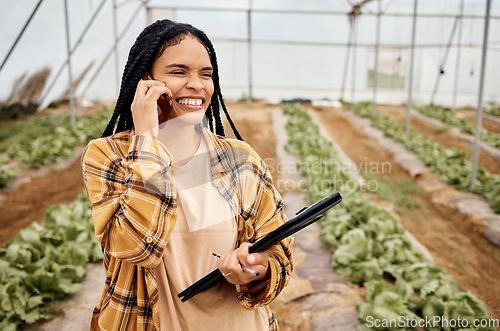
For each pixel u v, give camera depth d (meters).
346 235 5.67
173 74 1.24
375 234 6.00
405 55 23.61
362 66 24.03
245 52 23.45
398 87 24.38
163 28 1.27
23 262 4.90
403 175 10.66
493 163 12.17
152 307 1.24
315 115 19.89
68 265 4.91
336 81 24.30
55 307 4.42
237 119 17.52
